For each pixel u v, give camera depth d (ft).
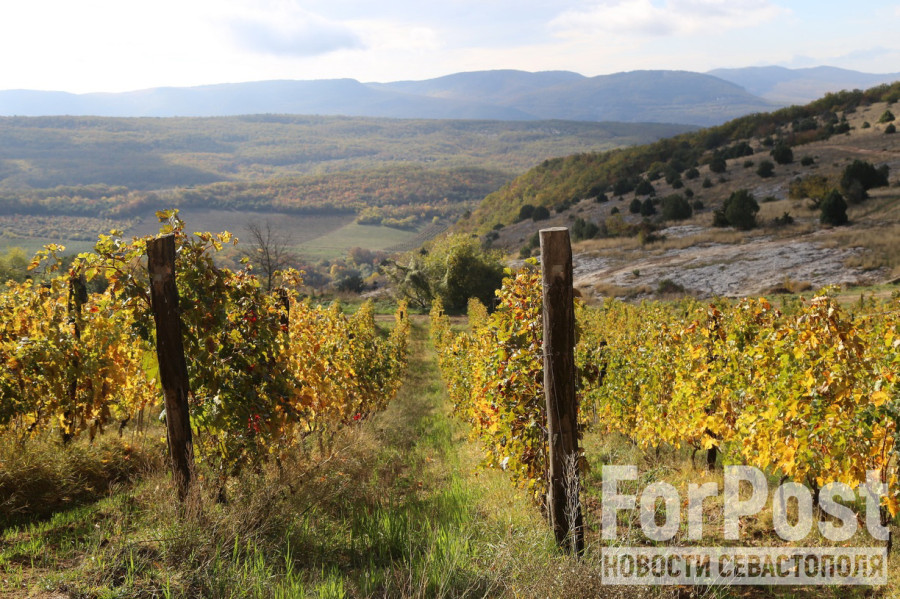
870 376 14.70
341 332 32.42
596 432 30.71
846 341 14.71
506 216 315.99
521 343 17.21
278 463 18.39
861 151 184.65
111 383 21.80
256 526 14.29
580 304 15.61
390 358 41.75
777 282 93.15
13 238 530.68
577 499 13.34
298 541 14.43
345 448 21.44
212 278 16.74
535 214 246.88
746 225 135.54
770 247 114.52
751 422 17.47
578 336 16.97
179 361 14.57
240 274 18.29
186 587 10.91
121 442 22.56
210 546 12.64
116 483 19.25
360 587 12.15
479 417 22.81
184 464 14.47
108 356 21.29
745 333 19.95
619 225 167.02
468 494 19.72
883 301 65.82
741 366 19.34
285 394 18.45
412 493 20.58
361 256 416.26
